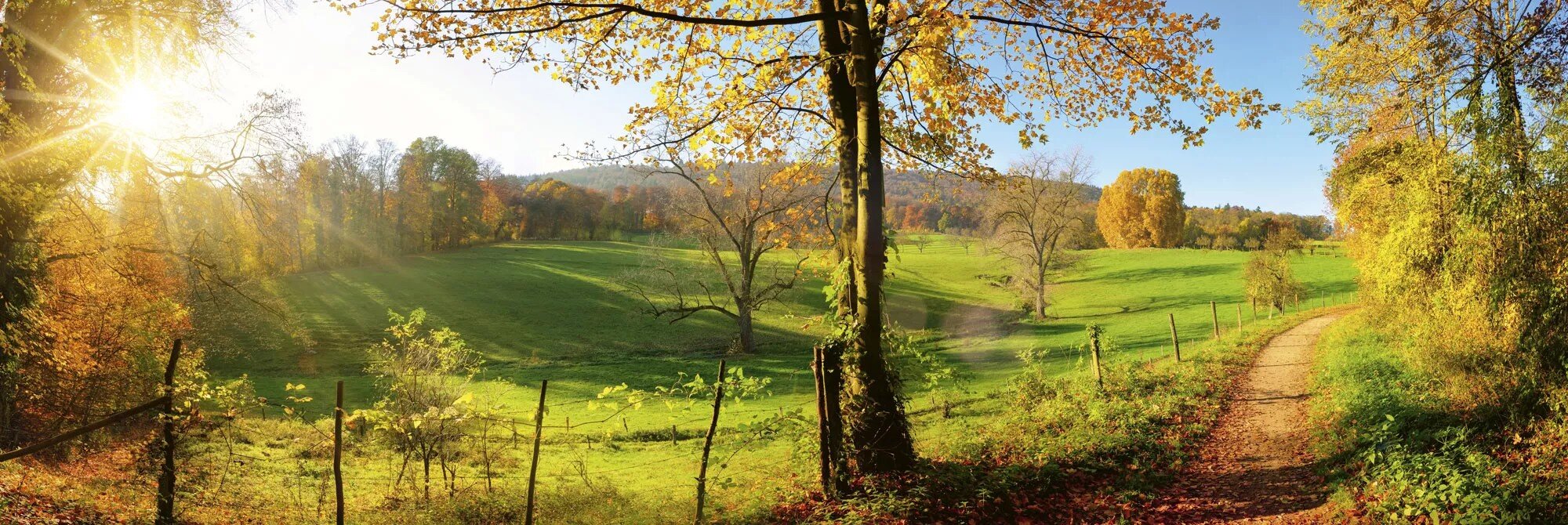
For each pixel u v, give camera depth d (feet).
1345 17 47.93
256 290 79.36
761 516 27.27
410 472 41.47
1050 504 28.81
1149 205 320.70
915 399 74.13
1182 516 27.02
